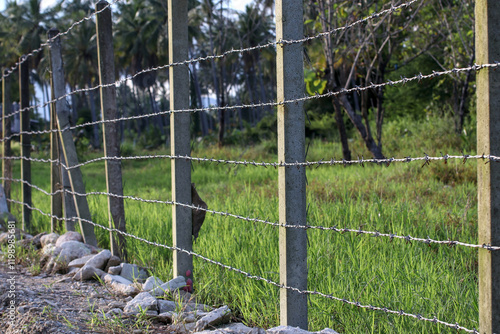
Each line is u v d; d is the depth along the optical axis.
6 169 6.86
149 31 42.50
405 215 5.05
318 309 2.95
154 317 3.04
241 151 16.81
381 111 11.86
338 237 4.27
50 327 2.72
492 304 1.87
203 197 8.41
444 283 3.19
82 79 52.44
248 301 3.18
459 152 10.33
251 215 5.23
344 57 10.60
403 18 11.13
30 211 6.30
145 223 5.59
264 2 17.27
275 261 3.73
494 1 1.81
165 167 16.02
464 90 11.77
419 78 2.14
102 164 20.34
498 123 1.82
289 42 2.59
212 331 2.61
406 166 8.71
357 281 3.27
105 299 3.48
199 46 35.91
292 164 2.62
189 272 3.64
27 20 47.41
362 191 7.01
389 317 2.79
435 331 2.67
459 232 4.73
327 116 19.78
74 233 4.94
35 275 4.20
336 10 10.03
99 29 4.38
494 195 1.84
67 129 4.99
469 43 11.71
